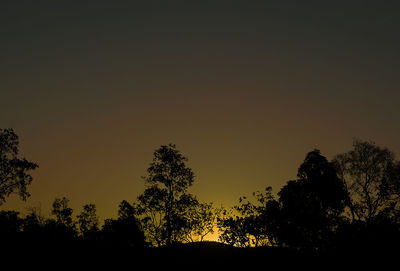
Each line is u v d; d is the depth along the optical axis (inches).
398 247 2263.8
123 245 2906.0
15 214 2736.2
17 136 2635.3
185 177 2893.7
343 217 2573.8
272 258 2507.4
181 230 2962.6
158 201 2822.3
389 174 2497.5
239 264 2412.6
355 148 2600.9
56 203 3307.1
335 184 2596.0
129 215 3228.3
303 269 2260.1
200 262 2468.0
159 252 2704.2
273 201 2960.1
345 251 2390.5
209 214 3019.2
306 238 2706.7
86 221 3408.0
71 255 2453.2
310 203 2704.2
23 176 2628.0
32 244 2476.6
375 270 2133.4
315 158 2726.4
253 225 2960.1
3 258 2230.6
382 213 2413.9
